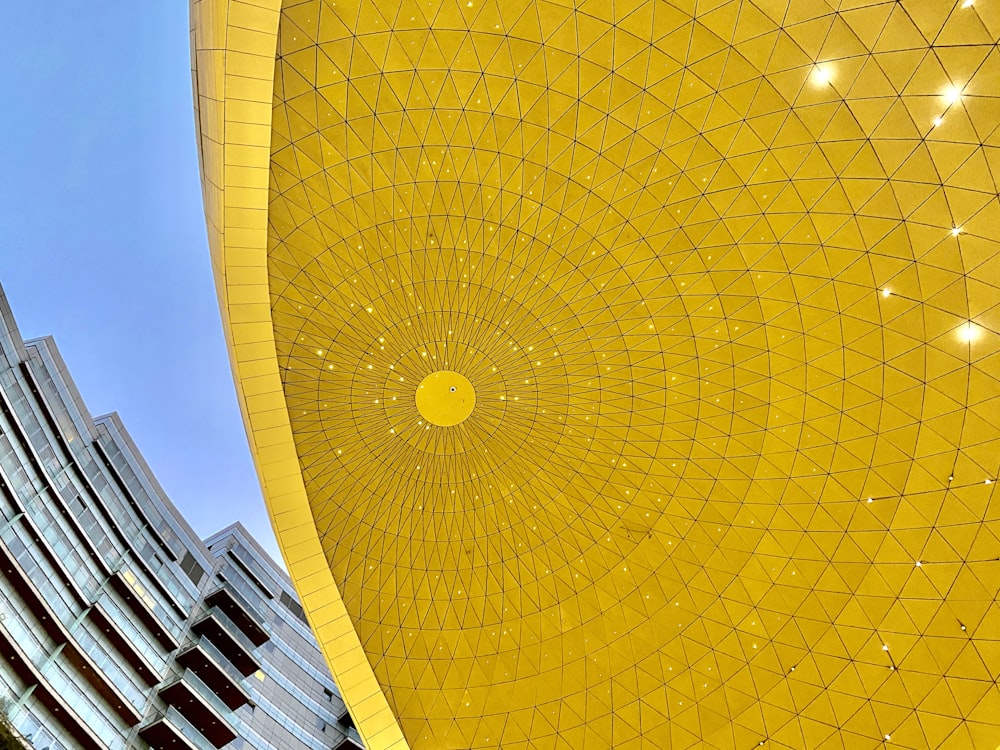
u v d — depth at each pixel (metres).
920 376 30.36
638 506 37.59
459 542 38.81
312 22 25.92
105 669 40.84
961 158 25.67
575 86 28.44
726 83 27.22
